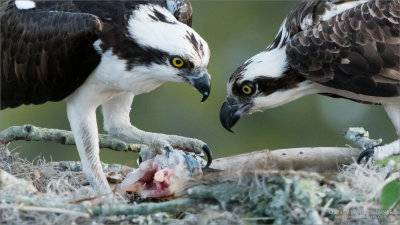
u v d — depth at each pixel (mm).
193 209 8766
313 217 8305
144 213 8742
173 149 10844
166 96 18547
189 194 8719
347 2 11445
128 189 10469
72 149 17812
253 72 11609
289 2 19734
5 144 11602
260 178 8602
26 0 11258
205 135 18547
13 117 18016
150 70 10812
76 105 11156
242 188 8656
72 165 11945
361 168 9242
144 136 11766
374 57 10961
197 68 10703
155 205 8750
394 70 10977
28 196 9109
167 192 10188
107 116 11906
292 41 11359
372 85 11031
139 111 18391
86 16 10656
